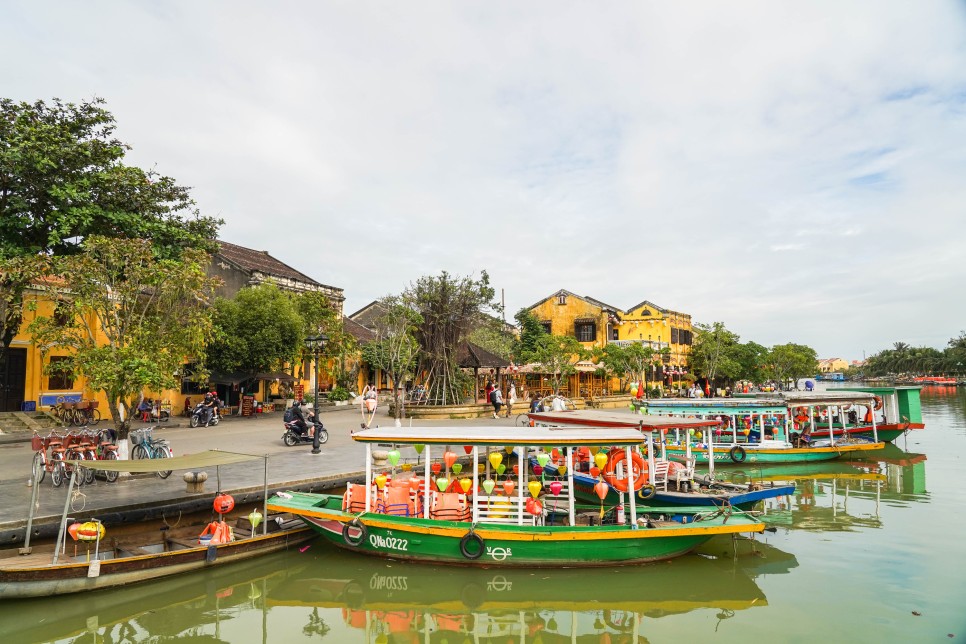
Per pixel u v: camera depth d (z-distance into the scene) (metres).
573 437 10.23
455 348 27.19
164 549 9.95
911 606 8.57
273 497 11.45
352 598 9.09
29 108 19.11
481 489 12.67
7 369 21.69
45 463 12.23
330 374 34.69
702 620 8.25
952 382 83.19
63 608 8.22
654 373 44.81
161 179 22.02
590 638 7.83
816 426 24.59
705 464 19.78
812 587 9.30
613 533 9.82
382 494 10.91
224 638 7.84
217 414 24.50
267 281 29.38
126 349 12.29
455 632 8.05
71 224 18.61
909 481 17.64
